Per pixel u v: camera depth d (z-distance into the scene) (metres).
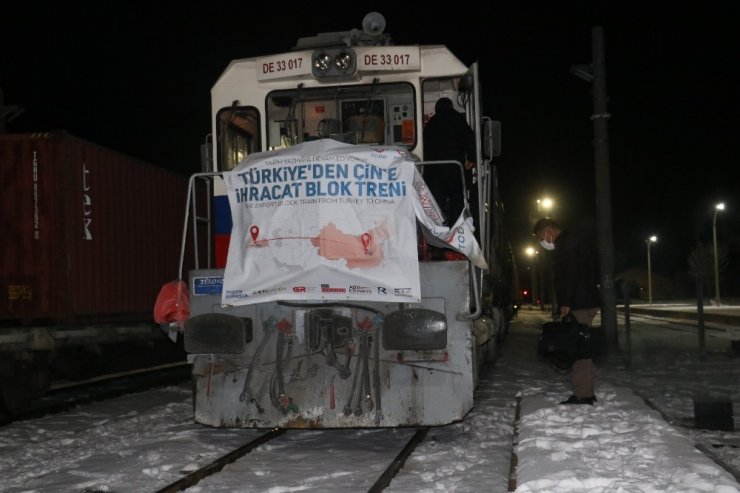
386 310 6.81
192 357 7.18
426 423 6.77
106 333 12.67
